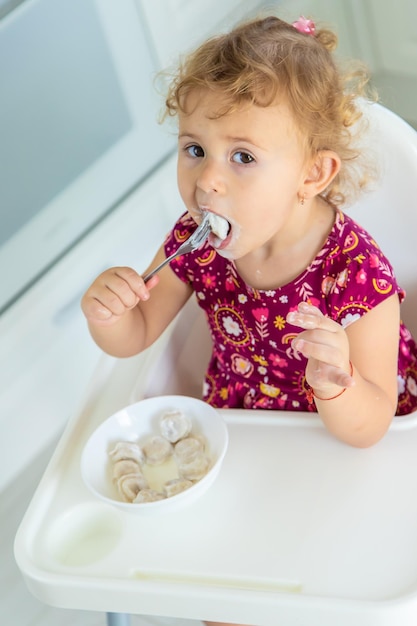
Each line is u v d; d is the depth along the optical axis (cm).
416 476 81
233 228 85
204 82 82
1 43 134
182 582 78
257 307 100
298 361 101
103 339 103
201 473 86
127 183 162
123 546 82
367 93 108
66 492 90
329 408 83
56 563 83
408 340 107
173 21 159
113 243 161
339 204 99
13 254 147
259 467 86
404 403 104
